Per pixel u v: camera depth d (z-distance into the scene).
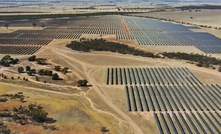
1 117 64.38
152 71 107.00
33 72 100.31
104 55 128.38
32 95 80.12
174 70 108.94
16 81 91.19
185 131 63.75
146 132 63.00
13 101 74.25
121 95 83.25
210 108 77.12
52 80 94.12
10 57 116.25
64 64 113.50
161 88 89.81
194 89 90.25
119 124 65.69
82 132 60.47
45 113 65.50
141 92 85.69
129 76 100.31
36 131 59.47
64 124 63.44
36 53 129.75
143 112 72.62
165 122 67.38
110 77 99.00
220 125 67.38
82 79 96.44
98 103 77.31
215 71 108.62
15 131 58.81
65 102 75.94
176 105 77.31
